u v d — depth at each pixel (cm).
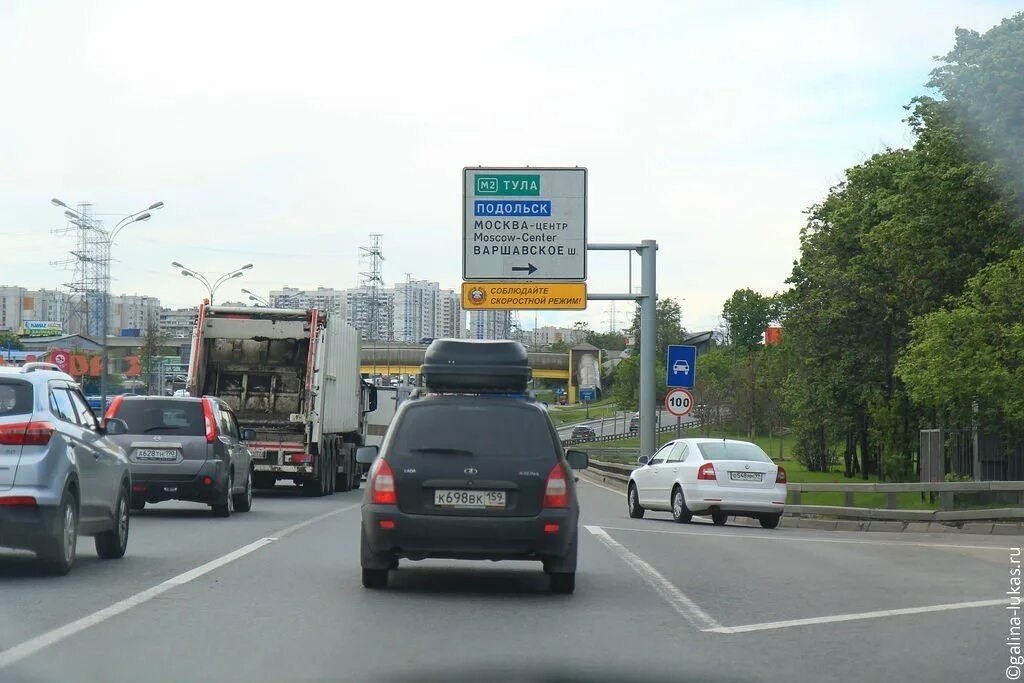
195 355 3491
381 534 1281
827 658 945
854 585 1469
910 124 5362
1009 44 4447
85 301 10781
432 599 1254
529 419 1319
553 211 4094
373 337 14375
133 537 1962
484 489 1283
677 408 4031
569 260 4094
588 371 18050
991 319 4259
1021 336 4031
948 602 1302
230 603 1183
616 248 4156
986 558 1870
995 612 1223
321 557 1656
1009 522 2728
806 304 6681
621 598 1303
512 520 1278
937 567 1719
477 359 1745
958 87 4606
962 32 4666
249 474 2780
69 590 1257
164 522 2319
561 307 4094
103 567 1486
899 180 5366
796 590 1409
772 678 857
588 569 1620
